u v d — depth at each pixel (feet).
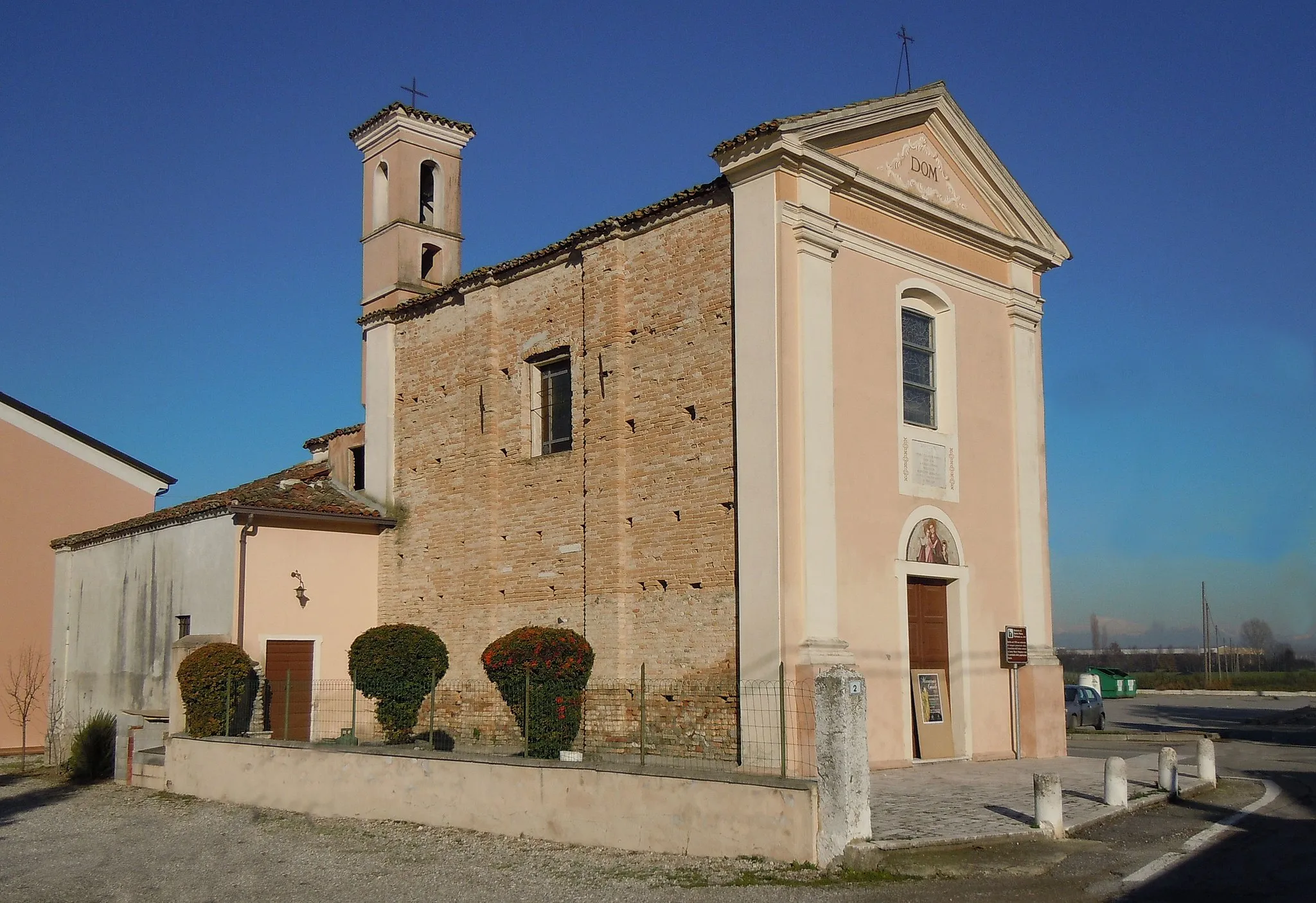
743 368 60.64
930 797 51.06
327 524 81.35
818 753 40.47
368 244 92.07
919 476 67.15
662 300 66.95
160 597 83.66
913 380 69.36
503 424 77.10
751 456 59.52
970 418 71.82
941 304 71.15
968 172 74.90
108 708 88.38
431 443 82.64
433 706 66.33
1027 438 75.15
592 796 47.06
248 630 76.02
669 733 62.39
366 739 77.41
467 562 77.25
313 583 80.07
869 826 40.65
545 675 56.75
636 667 65.10
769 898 36.50
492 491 76.38
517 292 77.41
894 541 64.75
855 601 61.62
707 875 40.01
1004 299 76.18
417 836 52.21
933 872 38.40
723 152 62.13
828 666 56.65
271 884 44.62
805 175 61.62
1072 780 57.88
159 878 46.70
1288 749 87.71
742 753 57.47
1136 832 45.14
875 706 61.72
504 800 50.83
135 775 73.82
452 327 82.33
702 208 65.21
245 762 64.75
